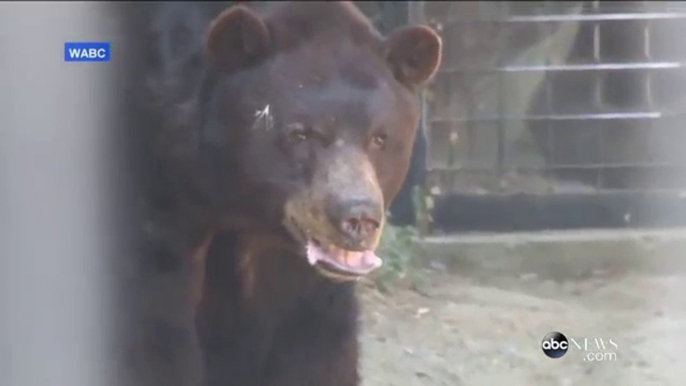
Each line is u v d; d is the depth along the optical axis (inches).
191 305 402.6
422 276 617.9
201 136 385.1
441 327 538.9
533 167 706.2
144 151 388.8
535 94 710.5
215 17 409.4
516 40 709.9
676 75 655.1
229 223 394.0
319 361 407.8
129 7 393.7
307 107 364.5
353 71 375.2
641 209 682.2
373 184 354.3
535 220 695.7
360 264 356.5
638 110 684.7
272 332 409.7
